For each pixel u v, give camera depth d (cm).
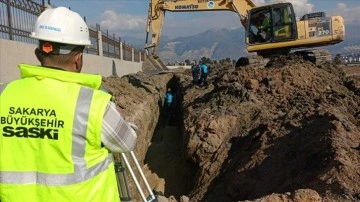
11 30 1001
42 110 207
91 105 208
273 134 960
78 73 215
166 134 1866
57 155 205
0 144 210
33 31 221
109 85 1733
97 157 215
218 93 1456
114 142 218
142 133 1461
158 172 1332
